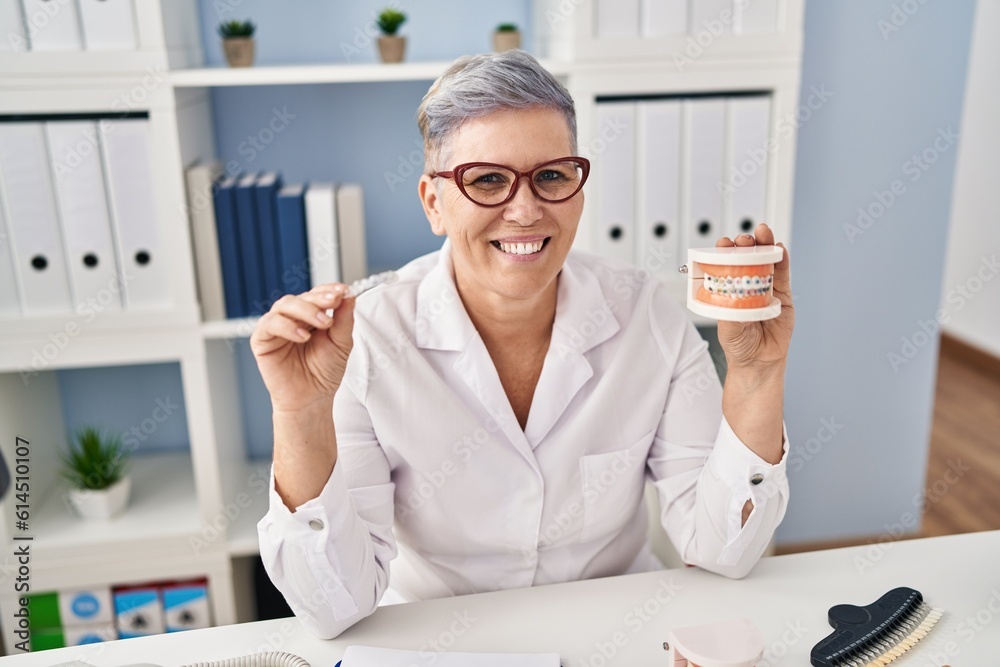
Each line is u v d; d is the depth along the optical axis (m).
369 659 0.98
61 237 1.77
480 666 0.96
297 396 0.98
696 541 1.16
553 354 1.23
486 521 1.24
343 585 1.02
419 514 1.25
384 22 1.89
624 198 1.90
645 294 1.32
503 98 1.06
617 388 1.25
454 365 1.22
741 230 1.95
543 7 2.04
